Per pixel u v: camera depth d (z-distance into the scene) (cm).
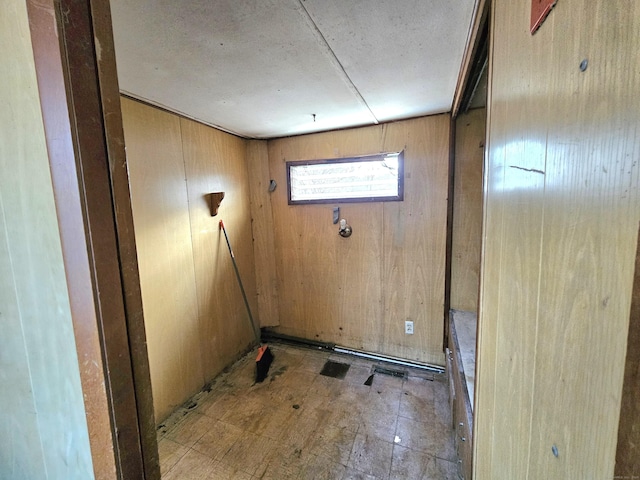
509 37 64
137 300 64
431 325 251
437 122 224
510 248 61
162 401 202
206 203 239
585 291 33
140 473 65
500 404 68
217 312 253
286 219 290
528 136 51
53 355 64
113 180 58
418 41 121
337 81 160
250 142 285
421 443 177
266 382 243
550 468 42
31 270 63
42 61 51
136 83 154
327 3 97
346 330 285
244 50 125
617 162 27
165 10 97
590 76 32
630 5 25
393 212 248
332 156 262
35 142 55
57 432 68
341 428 191
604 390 29
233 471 163
